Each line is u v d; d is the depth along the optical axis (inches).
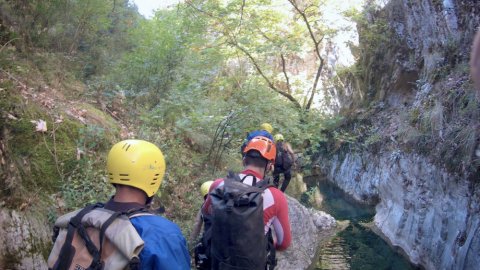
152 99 324.2
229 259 105.5
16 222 150.3
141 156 77.3
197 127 308.5
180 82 327.0
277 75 681.6
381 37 592.1
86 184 179.8
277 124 332.2
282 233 116.6
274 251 116.6
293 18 617.0
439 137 324.5
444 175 299.3
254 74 499.2
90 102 259.9
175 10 422.9
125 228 69.2
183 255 72.3
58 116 199.6
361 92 660.7
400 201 382.9
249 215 105.1
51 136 185.8
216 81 418.0
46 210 163.2
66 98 234.4
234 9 488.1
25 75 219.1
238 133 328.8
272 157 125.3
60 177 176.9
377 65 630.5
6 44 231.1
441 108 331.6
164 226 72.7
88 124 212.7
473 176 265.9
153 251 68.8
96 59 350.9
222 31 498.0
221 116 307.0
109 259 68.2
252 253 105.2
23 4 255.0
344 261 320.8
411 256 331.9
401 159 388.2
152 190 78.4
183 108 305.7
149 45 339.0
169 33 346.3
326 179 663.1
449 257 279.1
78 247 70.8
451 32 395.9
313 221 393.4
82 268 68.7
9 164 157.9
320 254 330.0
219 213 106.9
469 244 253.6
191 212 236.5
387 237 379.9
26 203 157.2
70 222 72.9
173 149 267.0
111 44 395.2
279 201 115.5
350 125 645.9
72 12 302.8
